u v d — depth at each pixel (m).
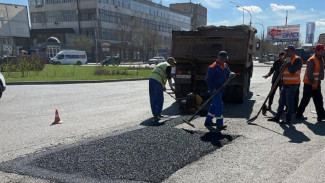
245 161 4.09
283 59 7.32
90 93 11.55
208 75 5.75
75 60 43.91
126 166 3.92
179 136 5.24
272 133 5.45
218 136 5.26
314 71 6.15
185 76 8.98
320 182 3.46
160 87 6.64
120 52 65.12
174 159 4.15
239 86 8.57
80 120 6.75
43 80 16.00
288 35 55.66
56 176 3.66
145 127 5.97
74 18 65.75
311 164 3.97
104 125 6.22
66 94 11.28
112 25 67.06
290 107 6.10
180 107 7.54
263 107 6.74
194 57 8.77
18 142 5.08
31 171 3.81
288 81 6.03
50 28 68.19
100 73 20.73
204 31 8.93
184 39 8.96
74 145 4.83
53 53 52.97
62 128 6.01
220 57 5.75
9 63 21.59
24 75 19.89
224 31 8.75
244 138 5.14
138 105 8.73
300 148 4.59
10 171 3.82
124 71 21.86
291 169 3.81
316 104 6.38
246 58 8.29
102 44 52.06
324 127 5.88
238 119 6.68
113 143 4.86
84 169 3.84
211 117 5.94
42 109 8.19
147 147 4.64
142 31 68.31
